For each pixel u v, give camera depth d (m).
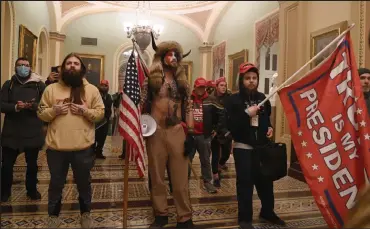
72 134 2.61
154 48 2.90
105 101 5.33
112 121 5.46
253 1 8.21
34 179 3.42
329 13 5.27
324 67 2.67
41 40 9.66
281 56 6.34
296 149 2.60
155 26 8.94
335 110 2.57
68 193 3.72
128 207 3.32
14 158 3.32
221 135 3.00
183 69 2.93
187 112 2.89
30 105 3.12
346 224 1.73
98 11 10.77
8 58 6.51
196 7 10.58
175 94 2.81
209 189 3.96
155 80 2.76
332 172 2.50
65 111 2.60
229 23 9.69
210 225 2.91
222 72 9.95
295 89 2.68
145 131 2.72
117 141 3.20
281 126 5.98
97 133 5.52
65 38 10.54
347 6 4.88
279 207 3.48
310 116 2.62
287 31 6.20
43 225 2.73
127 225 2.85
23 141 3.21
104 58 10.95
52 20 9.90
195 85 4.01
